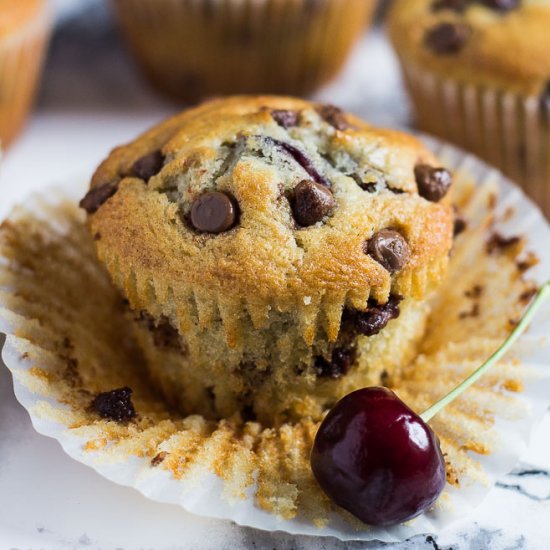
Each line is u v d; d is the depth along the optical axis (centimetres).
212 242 32
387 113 46
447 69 41
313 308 32
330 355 33
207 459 31
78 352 33
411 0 43
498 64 40
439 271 33
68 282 35
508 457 31
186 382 34
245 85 45
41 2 42
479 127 42
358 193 33
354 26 45
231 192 32
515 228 36
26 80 42
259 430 33
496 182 37
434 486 30
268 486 31
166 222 32
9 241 35
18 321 33
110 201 33
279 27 43
